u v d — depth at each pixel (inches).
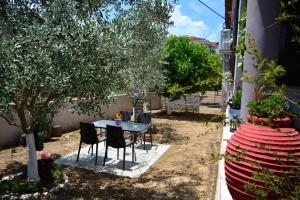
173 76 579.5
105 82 209.3
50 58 176.2
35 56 170.4
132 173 271.1
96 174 267.7
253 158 105.7
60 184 234.4
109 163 299.4
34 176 232.1
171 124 537.3
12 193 213.6
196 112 697.6
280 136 106.7
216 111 725.3
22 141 347.6
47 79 174.4
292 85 161.3
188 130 482.3
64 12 185.5
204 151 350.6
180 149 360.8
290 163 100.3
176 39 626.8
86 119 483.2
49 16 180.5
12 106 201.6
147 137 423.2
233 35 445.4
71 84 185.6
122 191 230.8
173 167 291.4
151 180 256.2
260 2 144.7
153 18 390.9
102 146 363.3
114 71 215.3
